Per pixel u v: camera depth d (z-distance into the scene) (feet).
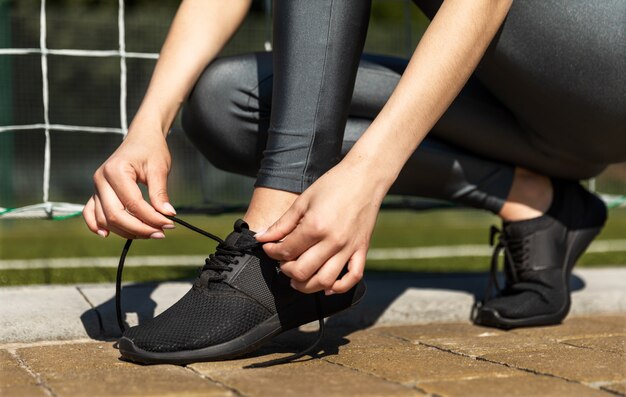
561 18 4.26
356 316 5.25
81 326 4.69
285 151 3.85
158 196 3.90
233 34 4.88
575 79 4.40
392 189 5.21
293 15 3.87
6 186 17.80
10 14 18.34
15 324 4.54
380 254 11.12
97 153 20.80
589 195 5.57
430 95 3.62
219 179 19.60
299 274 3.48
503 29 4.33
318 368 3.76
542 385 3.41
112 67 19.90
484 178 5.22
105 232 3.97
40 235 15.52
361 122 4.89
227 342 3.83
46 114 6.37
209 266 3.98
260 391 3.24
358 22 3.92
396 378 3.54
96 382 3.41
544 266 5.19
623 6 4.28
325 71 3.84
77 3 19.79
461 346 4.39
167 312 3.94
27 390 3.29
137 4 19.35
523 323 5.04
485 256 10.80
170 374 3.59
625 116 4.55
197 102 4.83
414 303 5.42
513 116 5.01
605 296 5.87
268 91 4.73
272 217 3.86
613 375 3.61
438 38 3.66
